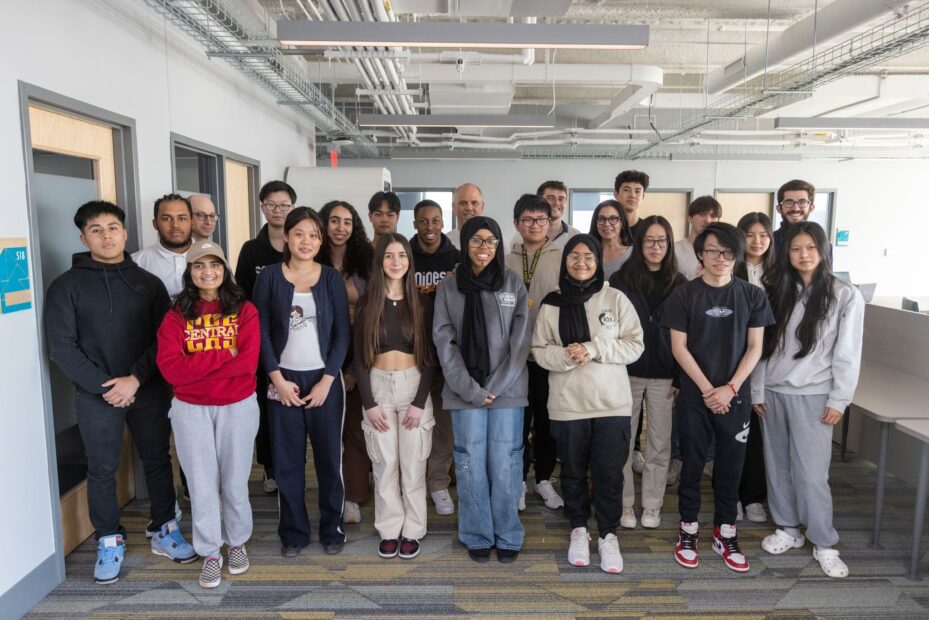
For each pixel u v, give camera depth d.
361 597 2.24
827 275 2.42
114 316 2.33
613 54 6.68
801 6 5.13
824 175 9.56
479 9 4.18
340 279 2.52
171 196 2.81
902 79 6.88
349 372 2.78
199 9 3.14
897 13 3.98
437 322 2.41
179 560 2.47
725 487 2.47
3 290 2.03
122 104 2.86
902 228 9.70
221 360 2.26
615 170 9.53
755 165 9.54
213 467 2.32
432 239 2.97
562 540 2.67
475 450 2.43
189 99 3.66
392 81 5.86
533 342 2.50
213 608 2.17
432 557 2.52
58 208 2.50
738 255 2.34
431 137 9.07
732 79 6.26
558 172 9.54
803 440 2.46
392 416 2.49
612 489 2.44
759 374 2.55
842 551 2.59
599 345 2.36
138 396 2.42
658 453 2.74
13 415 2.09
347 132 7.43
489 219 2.36
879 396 2.79
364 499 2.91
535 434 3.01
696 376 2.39
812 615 2.14
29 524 2.16
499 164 9.55
